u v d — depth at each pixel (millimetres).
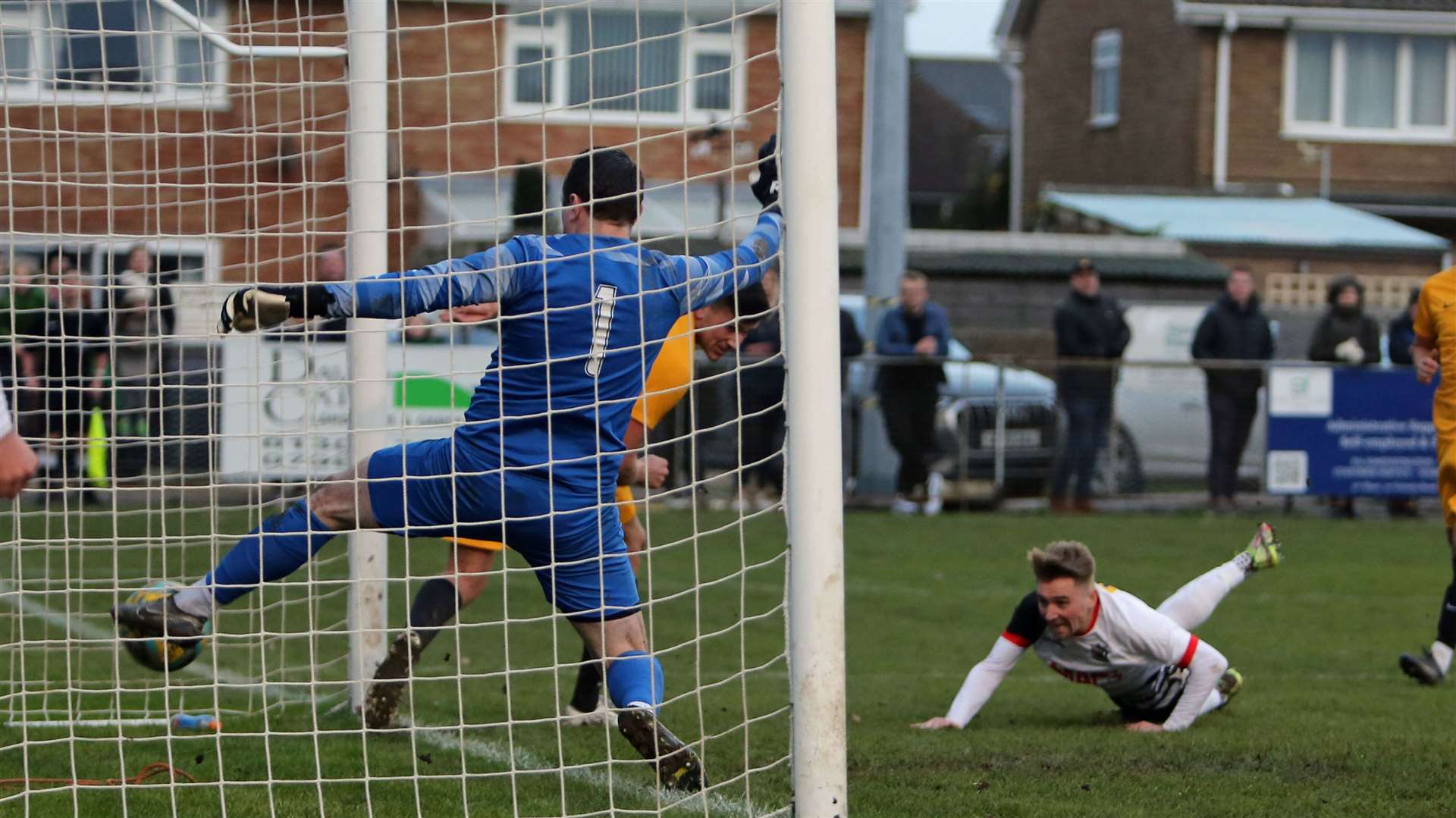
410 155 40375
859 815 9992
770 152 11070
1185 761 11984
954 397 36500
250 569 11125
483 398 10508
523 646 19438
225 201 13281
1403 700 15750
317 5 19734
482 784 11250
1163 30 73438
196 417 25688
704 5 10391
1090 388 36875
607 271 10453
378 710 12773
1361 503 38688
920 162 121125
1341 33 71438
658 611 22859
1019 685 17203
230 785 11148
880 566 27812
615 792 10969
